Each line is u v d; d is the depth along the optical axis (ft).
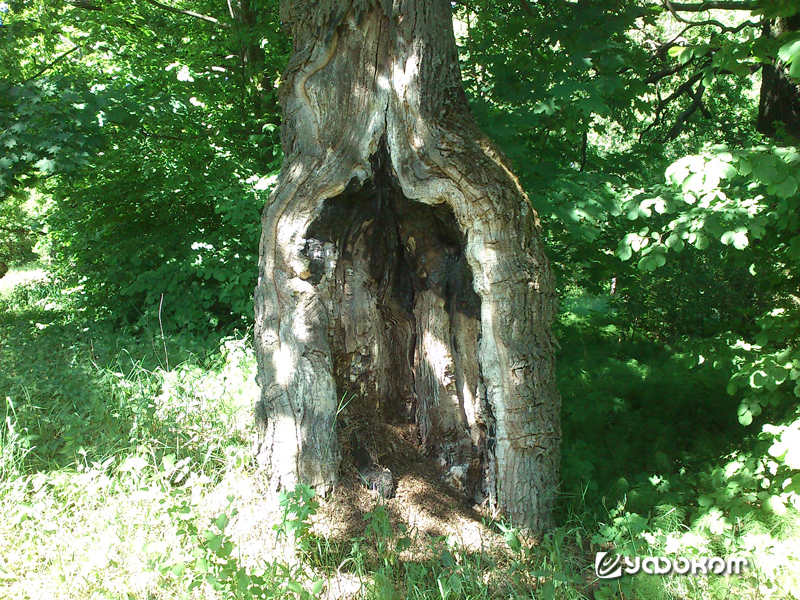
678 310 26.32
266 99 25.32
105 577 9.45
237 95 26.45
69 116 20.03
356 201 11.80
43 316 29.30
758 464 12.00
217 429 13.48
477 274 11.25
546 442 11.63
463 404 12.41
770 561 10.13
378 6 11.36
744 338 16.53
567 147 17.07
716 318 26.18
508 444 11.48
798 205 11.39
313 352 11.51
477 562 10.25
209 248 23.70
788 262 13.48
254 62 25.85
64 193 26.11
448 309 12.41
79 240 27.22
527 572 10.45
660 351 23.66
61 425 14.19
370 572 10.04
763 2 12.40
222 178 24.00
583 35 15.23
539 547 11.16
